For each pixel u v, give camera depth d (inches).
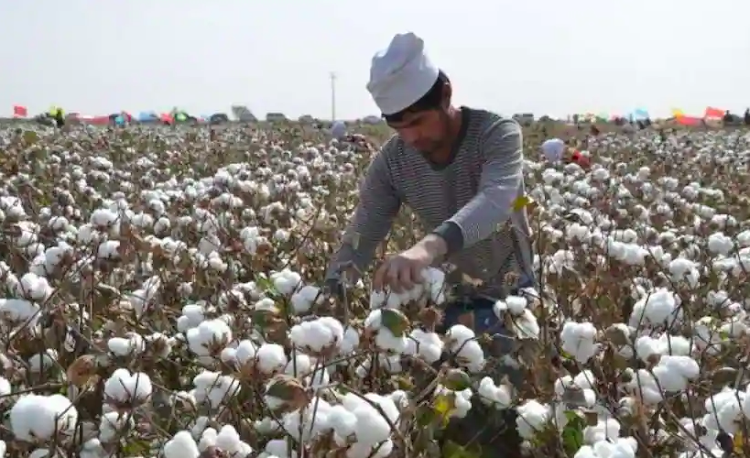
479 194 119.7
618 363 104.0
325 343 86.3
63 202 235.5
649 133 892.6
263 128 866.8
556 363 107.9
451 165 131.4
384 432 76.0
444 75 127.2
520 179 125.6
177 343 120.4
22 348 105.6
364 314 126.6
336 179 314.0
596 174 275.3
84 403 94.6
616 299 137.3
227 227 187.0
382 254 173.2
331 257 158.2
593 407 98.6
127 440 91.8
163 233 192.9
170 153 434.0
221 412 92.9
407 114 125.5
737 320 136.3
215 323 95.3
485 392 98.3
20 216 183.2
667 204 266.5
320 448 75.7
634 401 97.1
